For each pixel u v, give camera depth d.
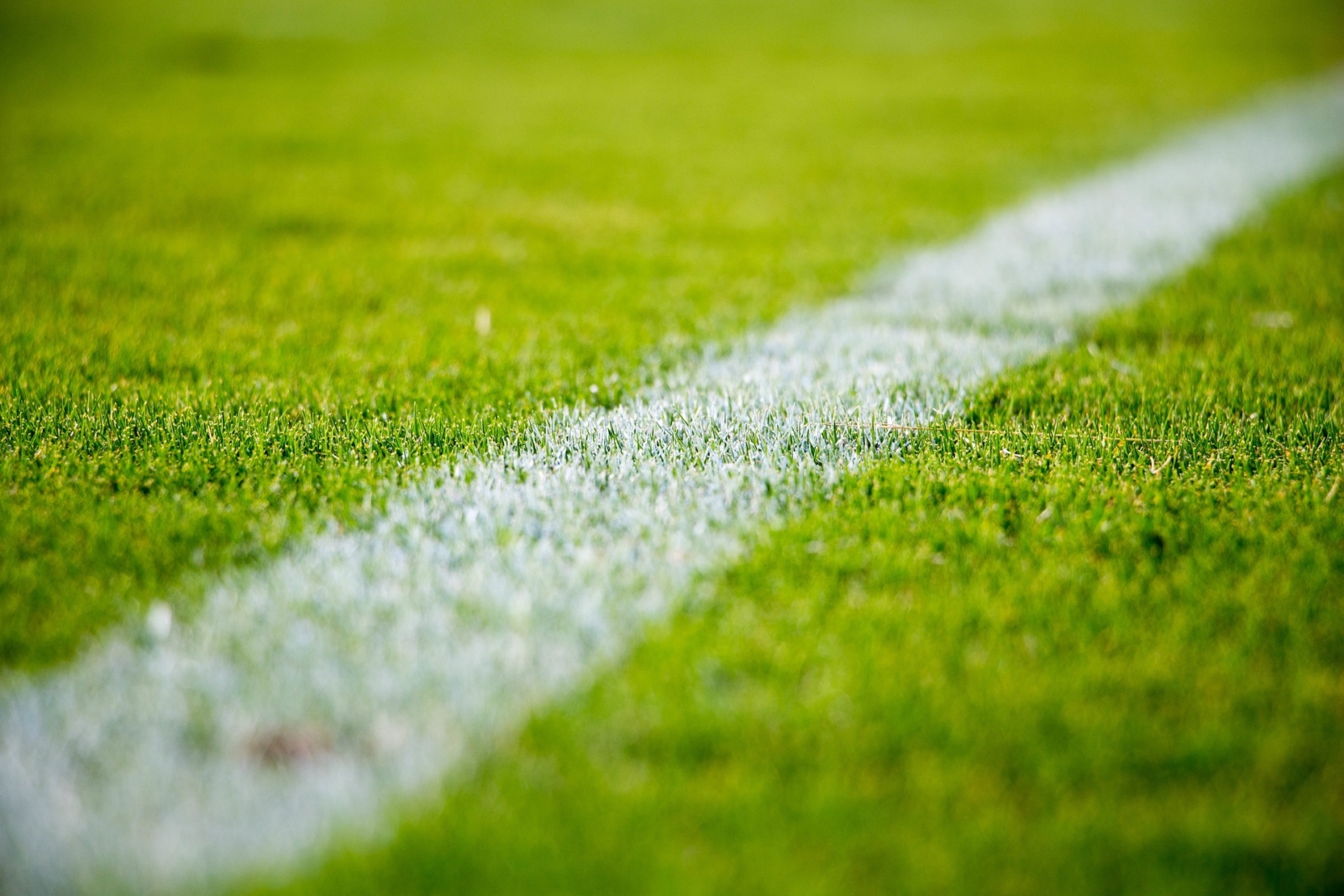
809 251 6.96
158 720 2.33
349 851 1.99
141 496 3.32
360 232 7.31
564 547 3.02
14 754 2.22
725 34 21.62
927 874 1.93
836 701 2.34
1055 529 3.11
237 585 2.82
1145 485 3.37
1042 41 20.72
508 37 20.94
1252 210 7.77
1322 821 2.04
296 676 2.46
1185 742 2.21
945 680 2.42
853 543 3.01
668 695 2.38
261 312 5.44
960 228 7.60
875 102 13.90
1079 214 7.88
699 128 12.04
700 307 5.64
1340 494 3.32
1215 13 25.14
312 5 24.83
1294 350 4.76
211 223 7.43
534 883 1.91
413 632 2.62
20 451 3.61
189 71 16.06
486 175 9.38
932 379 4.40
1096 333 5.11
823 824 2.03
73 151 9.77
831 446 3.69
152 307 5.46
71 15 22.16
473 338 5.02
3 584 2.80
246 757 2.23
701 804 2.08
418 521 3.17
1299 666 2.47
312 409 4.06
